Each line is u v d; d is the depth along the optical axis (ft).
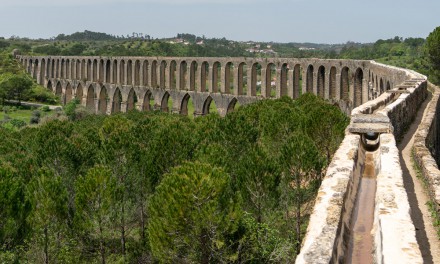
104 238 108.27
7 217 84.07
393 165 49.34
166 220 76.95
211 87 289.74
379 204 38.14
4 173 89.25
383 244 31.14
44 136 139.95
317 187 99.76
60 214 96.32
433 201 49.78
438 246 41.06
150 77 347.15
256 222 95.14
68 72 479.82
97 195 95.61
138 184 115.55
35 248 97.35
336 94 221.25
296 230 99.96
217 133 119.44
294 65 239.91
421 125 87.76
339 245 32.94
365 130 67.77
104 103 414.21
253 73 263.08
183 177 76.18
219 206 78.02
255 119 146.10
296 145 99.55
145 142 130.72
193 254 79.87
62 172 115.24
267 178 95.30
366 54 527.40
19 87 493.36
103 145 122.62
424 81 135.95
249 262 86.28
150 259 107.14
